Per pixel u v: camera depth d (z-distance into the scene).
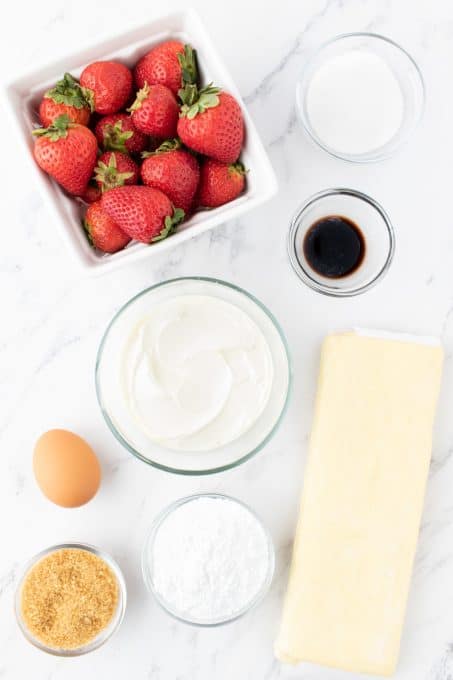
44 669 1.12
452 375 1.12
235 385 1.04
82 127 0.88
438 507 1.12
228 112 0.87
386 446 1.04
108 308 1.09
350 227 1.09
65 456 1.02
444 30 1.08
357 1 1.07
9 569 1.11
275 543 1.12
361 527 1.05
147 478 1.11
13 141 1.06
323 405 1.04
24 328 1.09
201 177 0.94
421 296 1.11
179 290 1.05
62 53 0.90
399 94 1.05
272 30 1.07
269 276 1.10
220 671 1.12
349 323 1.11
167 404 1.03
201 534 1.05
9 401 1.09
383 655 1.05
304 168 1.09
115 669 1.12
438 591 1.13
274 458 1.11
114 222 0.92
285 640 1.06
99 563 1.07
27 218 1.07
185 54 0.91
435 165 1.10
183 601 1.05
